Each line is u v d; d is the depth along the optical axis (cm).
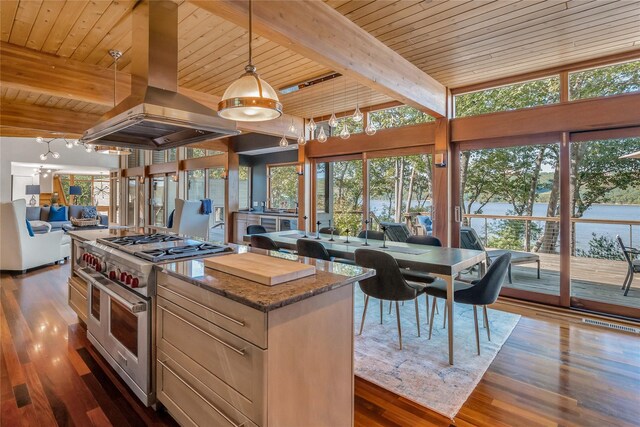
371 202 556
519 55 343
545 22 278
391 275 262
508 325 321
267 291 132
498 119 412
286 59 355
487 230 436
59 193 1402
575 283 372
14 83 308
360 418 187
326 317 147
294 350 133
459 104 455
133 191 1177
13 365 243
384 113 543
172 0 238
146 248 224
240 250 228
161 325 183
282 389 129
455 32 296
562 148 372
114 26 274
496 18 271
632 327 315
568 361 249
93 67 354
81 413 191
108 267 227
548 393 209
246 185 916
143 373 190
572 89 372
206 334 149
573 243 372
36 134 684
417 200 499
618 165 347
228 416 138
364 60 289
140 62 232
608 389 213
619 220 347
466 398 205
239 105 174
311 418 142
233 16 198
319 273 162
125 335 209
